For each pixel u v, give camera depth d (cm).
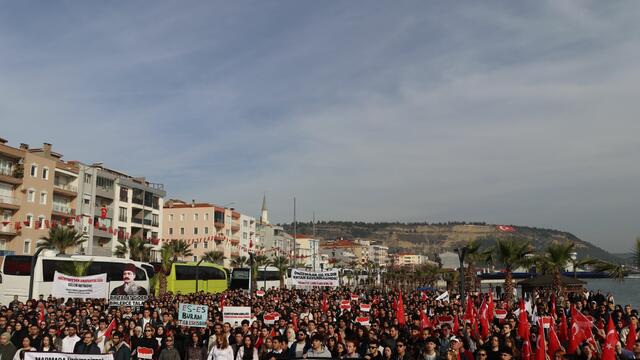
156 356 1457
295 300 3081
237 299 2809
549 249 3675
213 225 10512
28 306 2227
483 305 1856
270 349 1434
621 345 1537
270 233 14112
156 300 2759
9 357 1361
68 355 1252
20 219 5975
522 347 1343
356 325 1562
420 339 1459
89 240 7025
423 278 10931
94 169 7225
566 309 2178
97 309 2134
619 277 3375
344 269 14700
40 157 6281
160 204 8869
